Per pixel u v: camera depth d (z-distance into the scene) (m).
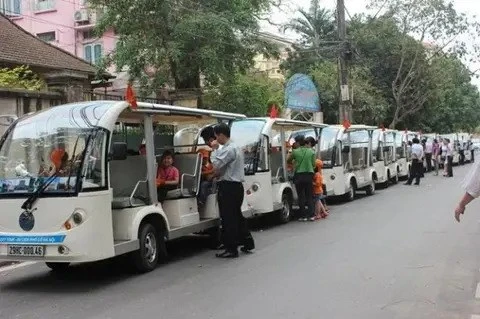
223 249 10.04
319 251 9.30
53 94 15.06
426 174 29.09
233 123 12.15
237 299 6.59
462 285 6.98
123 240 7.90
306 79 24.30
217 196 9.39
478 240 9.92
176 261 9.05
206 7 21.80
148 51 21.33
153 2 21.02
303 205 13.30
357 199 17.94
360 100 32.81
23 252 7.23
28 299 6.94
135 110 8.15
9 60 17.52
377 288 6.89
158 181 9.07
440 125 47.22
